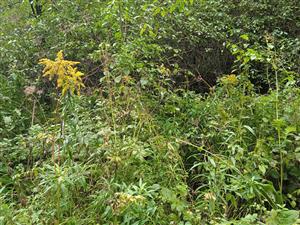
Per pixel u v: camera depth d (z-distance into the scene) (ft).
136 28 15.64
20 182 11.43
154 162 10.78
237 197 10.22
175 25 18.51
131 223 9.05
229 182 10.61
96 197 9.93
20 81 17.60
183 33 18.70
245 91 14.47
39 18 20.06
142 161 10.51
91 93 14.48
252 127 12.53
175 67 15.76
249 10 22.22
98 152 10.68
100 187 10.20
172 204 9.19
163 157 10.80
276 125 11.16
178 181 10.36
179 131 12.78
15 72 17.51
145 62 14.29
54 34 18.63
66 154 11.12
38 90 16.67
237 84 14.25
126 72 12.87
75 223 9.44
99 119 12.24
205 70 20.42
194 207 9.52
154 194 9.55
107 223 9.16
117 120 11.96
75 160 11.12
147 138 11.72
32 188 11.10
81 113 13.00
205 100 14.56
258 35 21.11
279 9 22.18
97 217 9.41
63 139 11.14
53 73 10.25
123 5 15.67
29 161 12.17
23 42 19.16
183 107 14.02
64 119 11.26
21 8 23.17
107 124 11.79
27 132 15.19
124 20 15.64
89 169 10.76
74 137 11.21
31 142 12.44
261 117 12.58
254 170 10.78
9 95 17.21
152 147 11.08
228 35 20.56
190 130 13.02
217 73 20.01
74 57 17.62
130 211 9.09
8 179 12.09
